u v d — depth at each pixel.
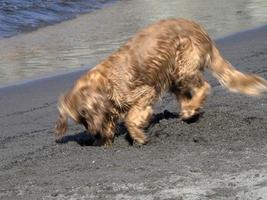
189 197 7.95
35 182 8.75
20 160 9.66
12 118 12.01
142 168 9.00
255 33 18.97
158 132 10.42
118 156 9.58
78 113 9.78
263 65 14.54
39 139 10.70
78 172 9.02
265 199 7.80
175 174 8.70
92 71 9.81
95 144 10.27
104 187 8.40
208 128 10.48
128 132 10.29
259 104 11.60
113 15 24.16
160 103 11.96
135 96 9.91
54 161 9.55
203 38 10.49
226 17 22.38
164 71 10.16
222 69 10.73
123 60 9.86
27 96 13.52
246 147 9.59
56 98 13.30
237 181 8.34
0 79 14.88
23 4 24.73
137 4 26.77
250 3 25.33
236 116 10.92
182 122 10.82
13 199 8.23
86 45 18.44
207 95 10.90
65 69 15.69
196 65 10.41
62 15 24.17
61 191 8.37
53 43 18.98
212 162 9.07
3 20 22.45
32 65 16.19
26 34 20.78
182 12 23.98
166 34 10.18
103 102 9.71
